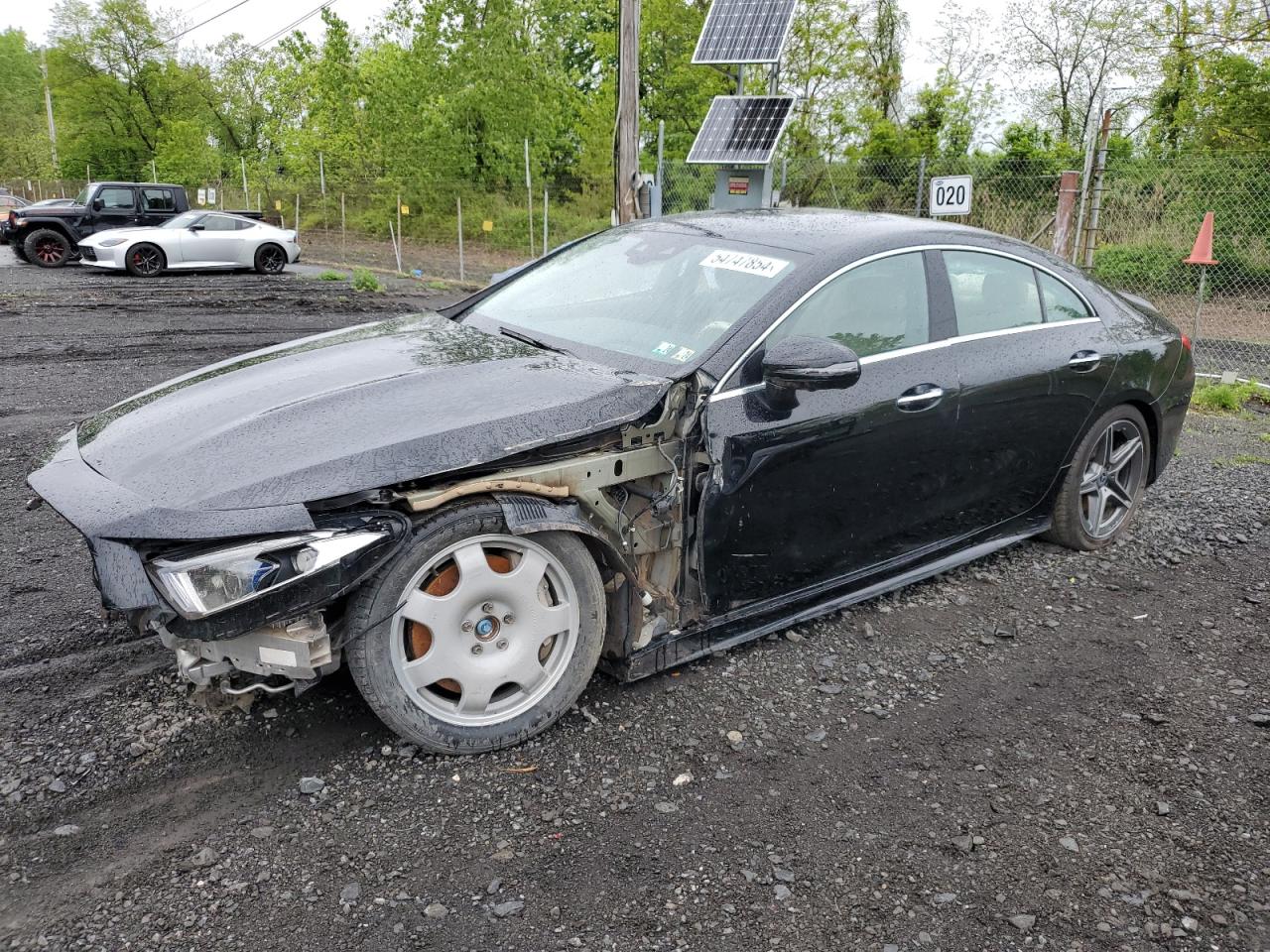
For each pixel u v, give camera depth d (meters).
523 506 2.77
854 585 3.79
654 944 2.19
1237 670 3.60
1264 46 20.00
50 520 4.80
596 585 3.01
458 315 4.19
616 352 3.39
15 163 58.16
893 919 2.29
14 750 2.82
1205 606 4.17
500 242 28.16
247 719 3.03
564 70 36.38
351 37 36.66
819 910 2.31
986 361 3.89
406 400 2.93
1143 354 4.57
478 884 2.36
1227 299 16.27
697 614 3.34
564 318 3.74
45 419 6.86
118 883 2.33
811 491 3.42
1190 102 21.59
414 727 2.76
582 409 2.91
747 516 3.28
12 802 2.59
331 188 33.72
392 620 2.67
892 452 3.61
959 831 2.62
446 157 30.97
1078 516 4.57
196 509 2.45
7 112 68.25
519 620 2.87
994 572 4.46
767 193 11.34
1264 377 10.45
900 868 2.47
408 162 32.00
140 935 2.16
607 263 4.05
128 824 2.54
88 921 2.20
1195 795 2.82
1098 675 3.53
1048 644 3.77
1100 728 3.18
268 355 3.66
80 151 47.12
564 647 3.00
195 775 2.75
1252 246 16.31
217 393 3.19
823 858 2.50
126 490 2.58
